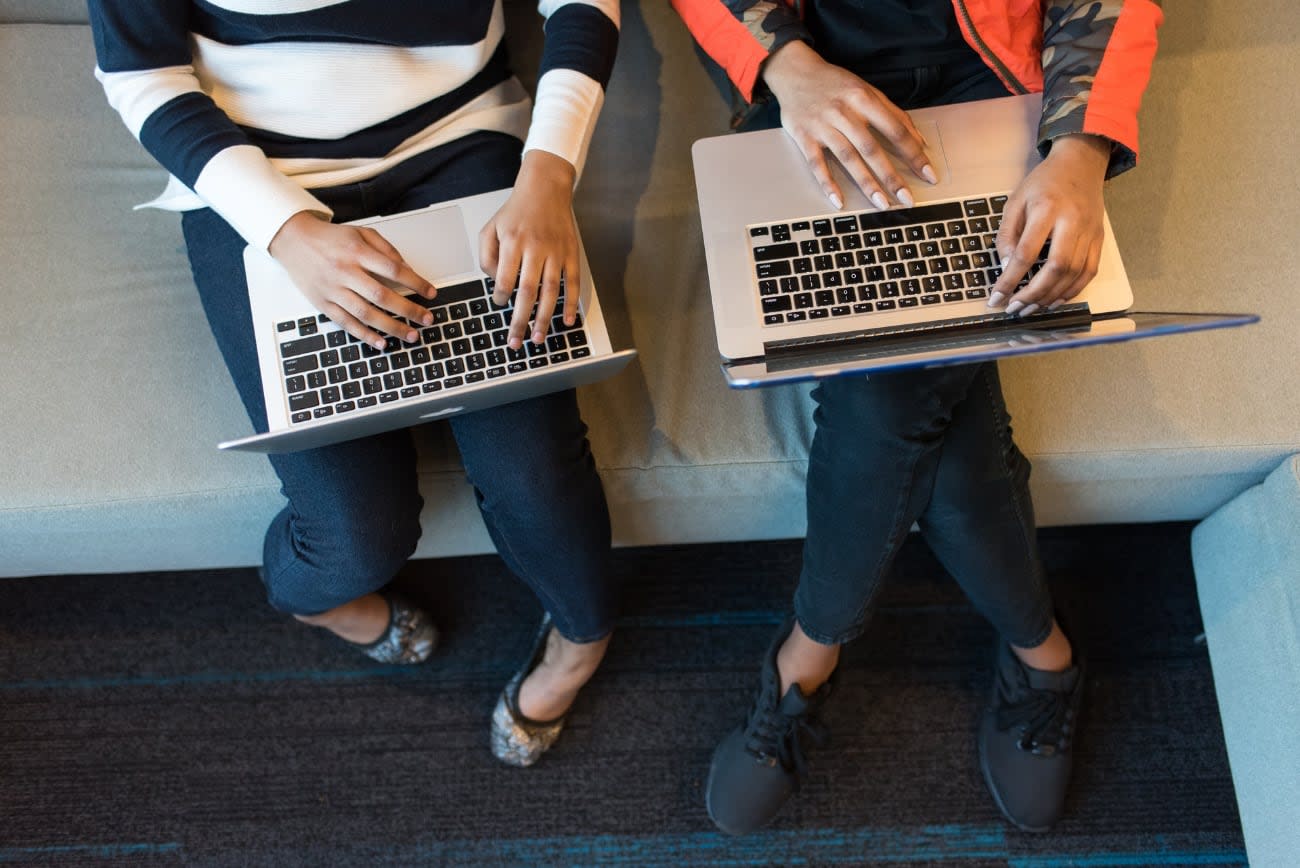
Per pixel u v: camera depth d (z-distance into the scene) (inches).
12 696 55.1
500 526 42.6
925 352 32.7
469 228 39.0
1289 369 43.9
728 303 38.2
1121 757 52.7
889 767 52.8
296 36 38.3
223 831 52.7
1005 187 39.0
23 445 43.5
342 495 40.4
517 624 56.3
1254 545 46.0
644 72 50.5
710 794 51.2
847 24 41.1
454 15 39.7
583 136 39.6
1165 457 44.0
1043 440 44.3
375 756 53.9
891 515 41.0
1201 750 52.7
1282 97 47.7
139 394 44.5
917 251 38.3
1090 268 36.8
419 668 55.6
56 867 52.2
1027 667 50.0
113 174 48.0
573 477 41.4
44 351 44.8
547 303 37.2
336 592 43.9
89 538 45.6
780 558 57.5
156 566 50.8
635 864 51.7
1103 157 38.3
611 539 46.5
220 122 37.7
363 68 39.3
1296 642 43.4
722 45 41.5
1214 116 47.6
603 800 52.8
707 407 45.3
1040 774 50.1
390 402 36.2
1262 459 44.0
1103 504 49.0
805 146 39.1
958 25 40.6
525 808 52.8
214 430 44.3
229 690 55.2
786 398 45.7
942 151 39.6
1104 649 54.8
